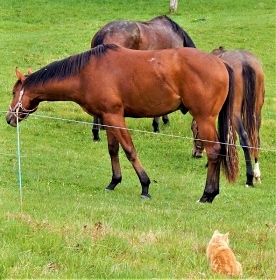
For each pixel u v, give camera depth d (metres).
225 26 35.78
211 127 12.94
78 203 11.91
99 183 14.84
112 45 13.38
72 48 30.31
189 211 12.34
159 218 11.09
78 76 13.37
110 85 13.06
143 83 12.89
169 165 17.48
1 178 14.24
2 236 8.58
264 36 33.94
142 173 13.55
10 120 14.00
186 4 43.03
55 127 19.86
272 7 41.88
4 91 23.31
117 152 14.08
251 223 11.36
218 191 13.35
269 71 29.20
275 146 19.64
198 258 8.28
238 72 14.96
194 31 34.72
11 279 7.23
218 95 12.83
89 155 17.47
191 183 15.70
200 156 18.00
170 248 8.62
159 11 41.22
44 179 14.63
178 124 20.80
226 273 7.47
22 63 27.58
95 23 37.06
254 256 8.67
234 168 12.97
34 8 41.16
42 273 7.41
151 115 13.23
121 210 11.49
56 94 13.64
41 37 32.59
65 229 9.00
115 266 7.70
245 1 43.59
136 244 8.75
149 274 7.56
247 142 15.20
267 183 16.27
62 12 40.50
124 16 39.59
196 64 12.76
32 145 17.72
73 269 7.61
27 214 9.98
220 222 11.19
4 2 42.56
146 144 19.03
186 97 12.88
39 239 8.43
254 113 15.11
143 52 13.17
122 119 13.26
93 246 8.38
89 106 13.41
